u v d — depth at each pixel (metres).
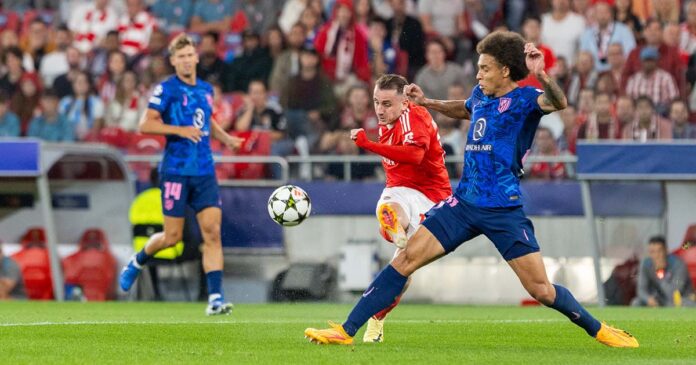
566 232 47.94
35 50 69.62
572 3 59.44
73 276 51.25
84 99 65.00
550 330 30.31
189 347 24.83
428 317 36.88
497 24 61.66
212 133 39.59
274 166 54.28
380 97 27.11
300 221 30.88
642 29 58.03
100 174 52.22
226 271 50.03
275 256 49.72
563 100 22.56
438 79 58.12
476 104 23.88
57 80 65.62
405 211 28.09
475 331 29.95
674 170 43.94
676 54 56.41
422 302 49.22
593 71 57.31
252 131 55.62
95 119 64.69
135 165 58.78
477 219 23.45
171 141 37.81
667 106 55.72
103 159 52.12
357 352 23.42
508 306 46.59
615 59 56.97
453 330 30.27
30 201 53.34
